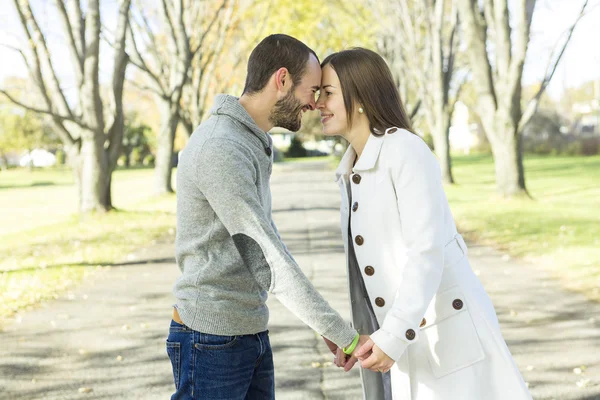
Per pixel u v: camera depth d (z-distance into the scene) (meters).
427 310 2.49
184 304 2.35
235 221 2.23
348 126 2.55
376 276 2.49
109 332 5.80
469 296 2.46
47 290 7.56
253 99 2.41
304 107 2.50
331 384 4.42
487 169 36.78
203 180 2.24
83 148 15.22
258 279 2.25
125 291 7.53
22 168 71.25
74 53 15.02
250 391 2.55
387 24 28.62
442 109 24.52
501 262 8.99
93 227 13.51
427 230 2.33
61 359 5.04
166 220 14.62
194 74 26.33
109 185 15.57
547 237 10.88
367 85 2.50
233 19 26.31
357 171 2.51
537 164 39.75
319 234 12.01
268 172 2.47
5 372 4.74
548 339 5.36
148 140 69.56
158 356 5.09
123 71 15.41
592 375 4.48
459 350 2.44
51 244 11.32
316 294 2.22
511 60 16.64
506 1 16.38
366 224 2.48
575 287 7.23
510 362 2.43
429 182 2.37
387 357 2.28
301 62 2.40
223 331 2.32
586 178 26.05
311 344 5.34
